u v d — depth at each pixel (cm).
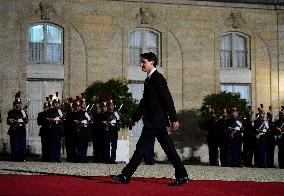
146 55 895
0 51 2347
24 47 2381
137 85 2531
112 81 2227
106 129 1973
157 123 881
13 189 745
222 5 2659
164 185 878
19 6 2383
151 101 885
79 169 1368
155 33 2584
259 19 2719
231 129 2033
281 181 1136
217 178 1180
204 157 2556
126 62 2506
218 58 2645
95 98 2069
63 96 2422
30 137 2386
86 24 2461
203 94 2608
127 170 881
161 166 1752
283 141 2067
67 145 2009
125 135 2205
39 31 2427
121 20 2508
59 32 2447
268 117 2162
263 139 2075
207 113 2352
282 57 2731
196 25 2620
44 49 2425
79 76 2444
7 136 2323
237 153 2036
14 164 1603
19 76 2370
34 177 960
